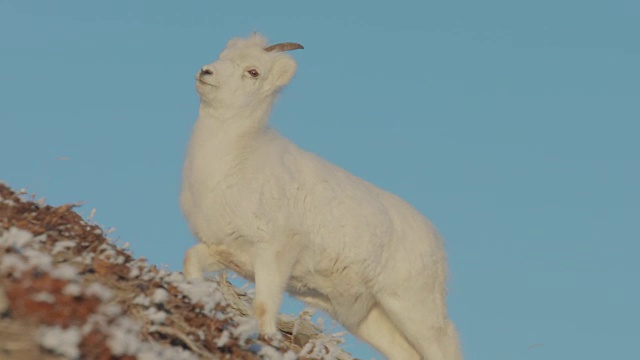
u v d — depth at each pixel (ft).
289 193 115.44
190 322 83.30
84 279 79.71
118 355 66.23
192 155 114.73
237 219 111.86
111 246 89.30
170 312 83.05
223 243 113.91
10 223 82.89
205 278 117.29
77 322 67.21
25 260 70.74
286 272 114.11
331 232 118.21
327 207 118.42
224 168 112.88
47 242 82.64
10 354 63.16
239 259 115.14
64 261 80.94
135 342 67.31
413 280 124.67
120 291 80.48
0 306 65.41
